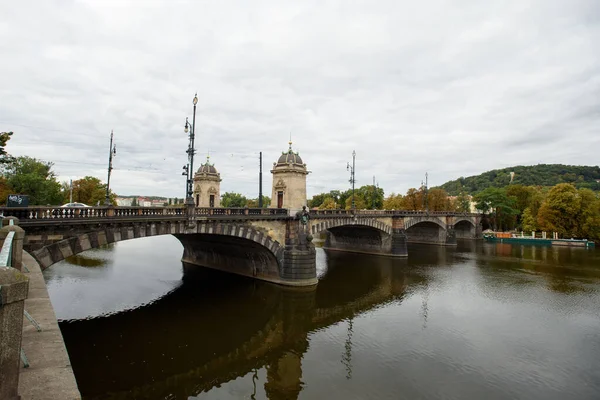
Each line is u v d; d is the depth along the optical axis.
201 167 60.81
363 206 118.06
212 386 22.06
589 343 28.56
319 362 25.36
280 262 44.75
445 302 39.59
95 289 40.25
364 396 21.11
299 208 48.47
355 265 60.94
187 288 42.31
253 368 24.52
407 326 32.28
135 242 90.62
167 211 33.00
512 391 21.73
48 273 47.53
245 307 36.44
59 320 30.86
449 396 21.16
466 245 92.81
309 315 35.12
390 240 70.88
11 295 5.32
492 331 31.05
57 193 75.62
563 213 94.56
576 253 76.75
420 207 113.06
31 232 24.30
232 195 123.62
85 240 26.92
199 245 54.09
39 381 6.72
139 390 21.11
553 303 39.12
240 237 39.62
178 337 28.70
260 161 46.53
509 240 98.56
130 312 33.53
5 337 5.32
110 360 24.38
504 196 113.56
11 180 63.66
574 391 21.78
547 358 25.98
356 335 30.25
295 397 20.94
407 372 23.94
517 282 48.78
